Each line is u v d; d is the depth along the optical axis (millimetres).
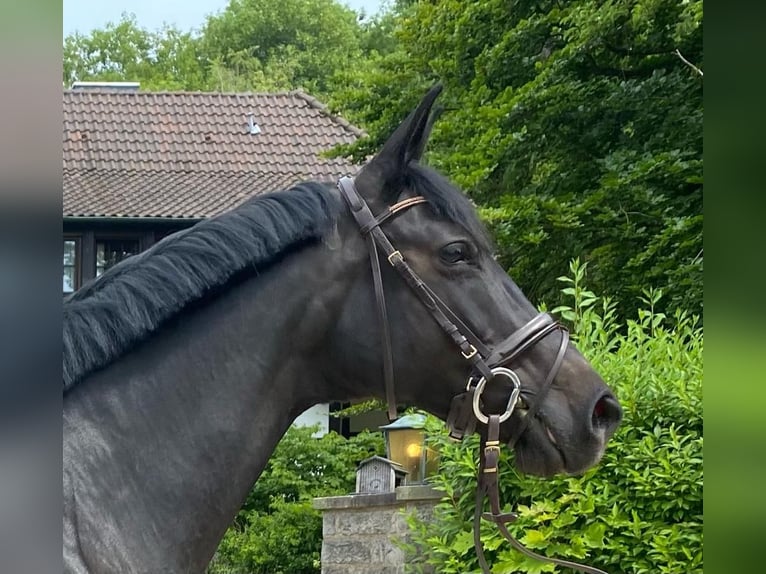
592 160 8023
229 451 1885
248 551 9664
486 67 8516
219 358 1908
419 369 1985
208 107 18750
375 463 5727
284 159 17188
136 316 1821
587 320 4004
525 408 1999
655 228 7258
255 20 39219
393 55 10156
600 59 8016
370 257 1982
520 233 7328
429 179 2037
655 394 3602
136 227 15281
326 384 2041
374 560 5074
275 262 1978
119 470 1780
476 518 2078
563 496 3490
